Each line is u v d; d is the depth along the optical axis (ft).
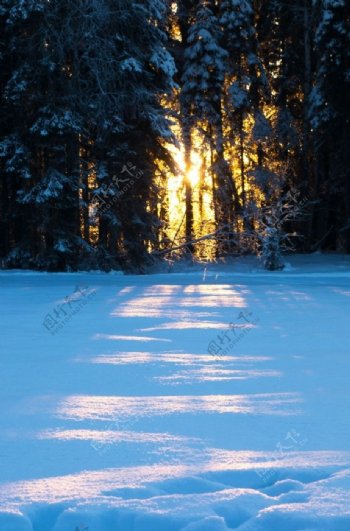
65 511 10.08
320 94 114.83
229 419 16.69
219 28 117.80
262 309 44.91
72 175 89.15
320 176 134.10
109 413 17.38
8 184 94.32
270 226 100.89
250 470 12.19
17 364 24.94
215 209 120.37
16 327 35.91
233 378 22.16
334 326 36.11
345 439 14.84
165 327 35.86
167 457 13.44
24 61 87.66
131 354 27.22
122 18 89.97
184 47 123.34
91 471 12.50
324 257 117.39
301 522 9.71
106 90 90.33
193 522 9.65
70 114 85.76
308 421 16.48
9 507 10.27
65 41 87.51
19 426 16.10
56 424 16.28
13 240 96.89
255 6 135.44
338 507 10.18
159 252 99.86
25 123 89.04
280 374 22.84
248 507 10.36
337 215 138.21
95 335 32.91
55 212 88.69
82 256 90.27
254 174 119.85
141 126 95.04
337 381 21.59
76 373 23.15
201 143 119.44
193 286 66.69
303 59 136.98
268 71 139.03
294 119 133.59
